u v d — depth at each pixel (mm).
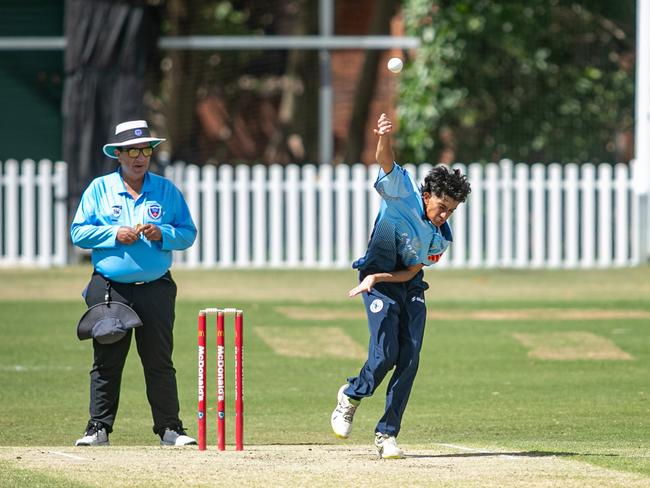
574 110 87688
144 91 75875
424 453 29672
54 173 77500
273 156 99500
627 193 73688
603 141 90000
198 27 92375
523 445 31672
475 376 44156
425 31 83812
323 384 42969
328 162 83562
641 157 73000
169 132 94875
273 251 73062
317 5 94938
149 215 32531
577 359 47156
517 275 69625
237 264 73438
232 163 99688
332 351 48812
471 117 84625
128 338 32688
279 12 95625
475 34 84125
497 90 86438
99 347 32469
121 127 32781
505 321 55250
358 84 93438
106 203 32656
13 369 45000
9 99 83500
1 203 73625
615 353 48219
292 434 35062
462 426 35875
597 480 24688
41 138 83500
